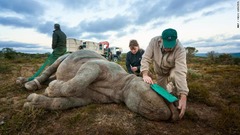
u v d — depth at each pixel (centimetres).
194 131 260
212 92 475
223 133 262
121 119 270
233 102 403
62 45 648
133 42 486
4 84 468
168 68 328
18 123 264
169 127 260
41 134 247
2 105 335
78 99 316
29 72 641
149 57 317
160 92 258
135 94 273
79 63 349
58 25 652
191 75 688
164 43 272
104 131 244
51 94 305
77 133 243
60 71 356
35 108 291
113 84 318
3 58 1095
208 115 318
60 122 269
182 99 264
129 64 520
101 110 298
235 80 588
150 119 268
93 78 302
